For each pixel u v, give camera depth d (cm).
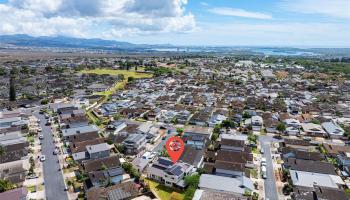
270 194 6738
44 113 13325
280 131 11162
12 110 13275
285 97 17488
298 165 7812
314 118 12850
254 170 7900
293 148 8912
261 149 9400
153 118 12762
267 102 15588
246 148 9012
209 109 13850
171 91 18875
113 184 6912
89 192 6269
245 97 17175
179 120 12256
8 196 5994
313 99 16975
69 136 9919
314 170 7594
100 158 8206
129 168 7575
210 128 11412
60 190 6788
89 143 9162
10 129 10481
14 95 15450
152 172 7431
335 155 8769
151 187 7012
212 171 7562
